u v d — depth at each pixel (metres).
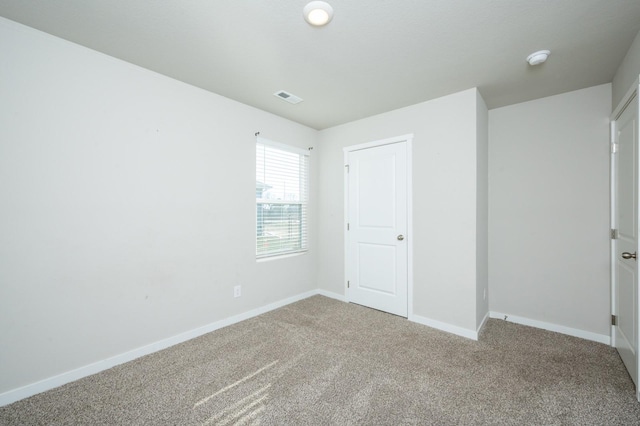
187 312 2.55
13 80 1.72
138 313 2.25
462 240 2.66
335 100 2.90
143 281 2.27
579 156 2.63
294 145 3.60
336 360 2.18
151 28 1.78
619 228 2.28
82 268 1.98
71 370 1.92
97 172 2.04
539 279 2.83
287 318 3.06
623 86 2.13
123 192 2.16
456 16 1.65
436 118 2.83
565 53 2.05
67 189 1.91
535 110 2.85
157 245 2.36
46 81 1.83
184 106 2.53
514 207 2.96
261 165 3.26
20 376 1.74
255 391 1.80
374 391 1.80
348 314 3.18
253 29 1.79
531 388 1.83
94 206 2.03
